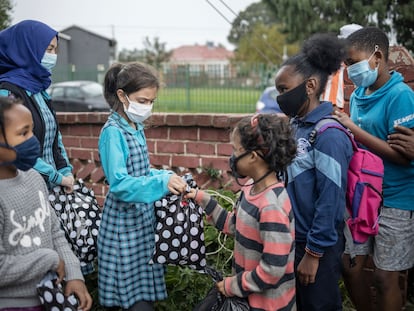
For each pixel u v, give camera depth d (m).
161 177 2.62
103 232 2.79
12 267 2.14
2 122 2.13
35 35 2.96
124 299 2.72
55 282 2.28
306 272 2.53
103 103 16.80
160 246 2.70
